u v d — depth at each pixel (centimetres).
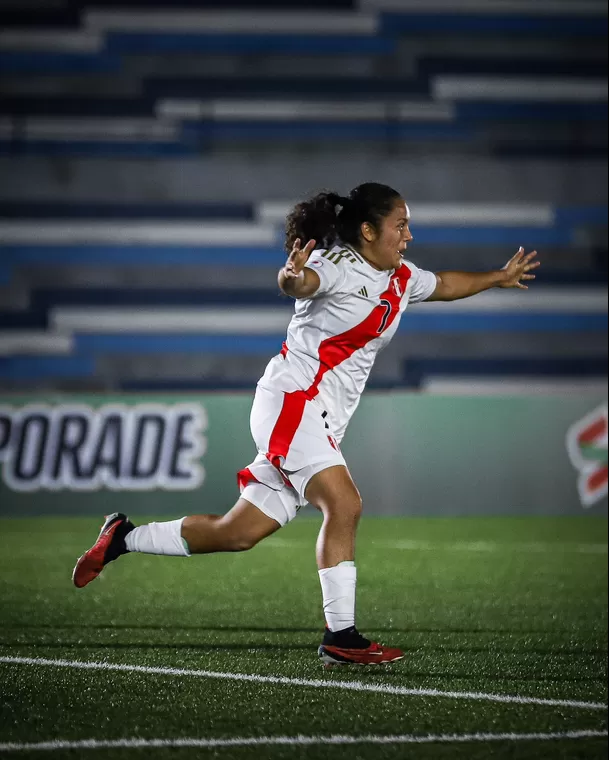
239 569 2291
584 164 5294
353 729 1027
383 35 5462
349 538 1242
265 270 5097
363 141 5328
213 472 3325
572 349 5028
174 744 974
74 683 1220
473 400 3431
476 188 5259
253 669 1302
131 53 5388
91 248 5078
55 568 2330
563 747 973
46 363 4894
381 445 3406
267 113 5341
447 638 1552
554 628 1645
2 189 5212
